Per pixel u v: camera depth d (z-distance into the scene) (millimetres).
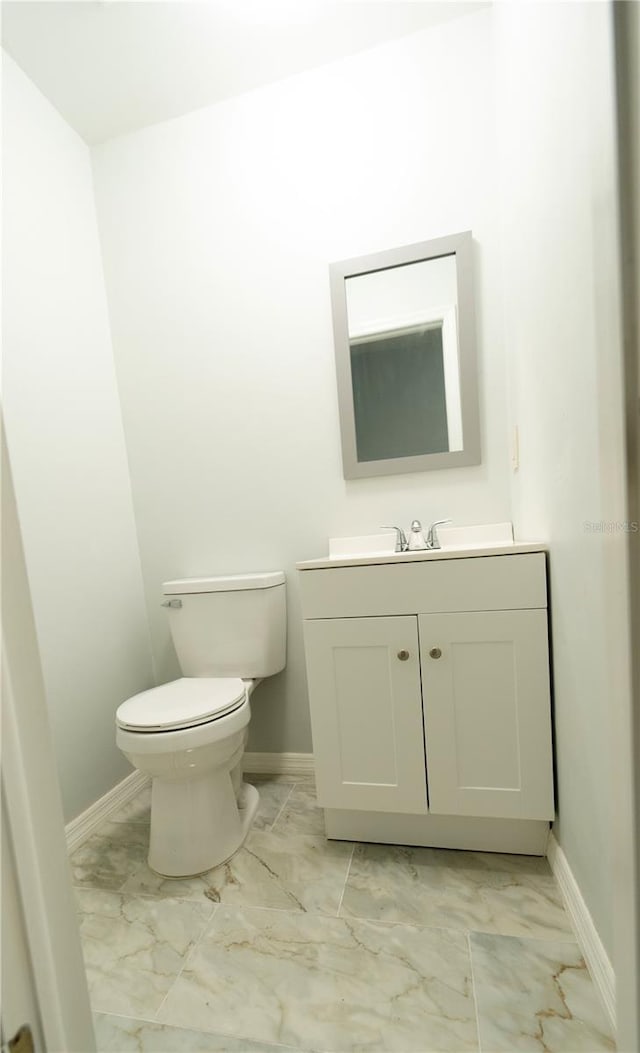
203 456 1585
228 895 1010
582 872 812
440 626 1021
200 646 1435
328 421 1465
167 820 1106
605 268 515
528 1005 730
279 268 1467
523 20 936
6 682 416
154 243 1568
